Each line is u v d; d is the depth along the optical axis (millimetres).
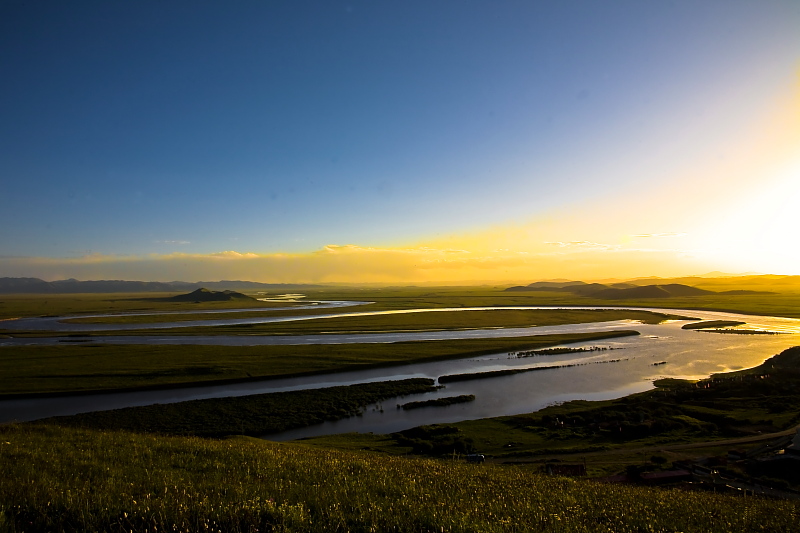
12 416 50688
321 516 9227
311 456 19109
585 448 37281
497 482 16016
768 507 16688
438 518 9438
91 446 17781
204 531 8406
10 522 8336
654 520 11906
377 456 24703
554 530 9797
